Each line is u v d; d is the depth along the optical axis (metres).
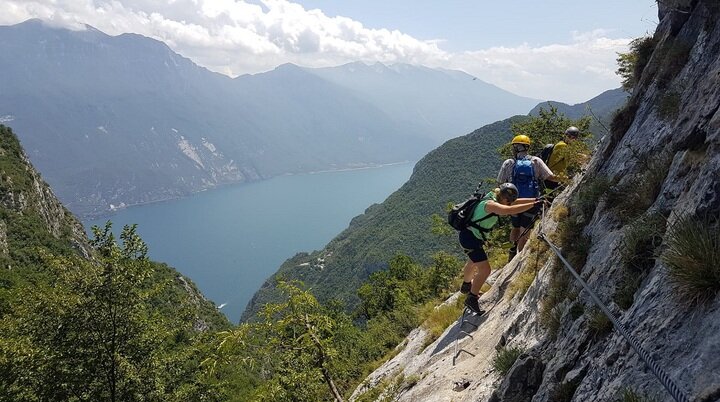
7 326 13.72
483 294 10.11
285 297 10.69
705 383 2.43
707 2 5.84
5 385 12.88
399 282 50.66
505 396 5.15
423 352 10.63
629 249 4.29
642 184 5.23
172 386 15.18
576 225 6.56
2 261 81.56
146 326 14.80
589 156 9.70
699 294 2.90
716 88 4.66
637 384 3.06
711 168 3.51
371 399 10.70
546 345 5.24
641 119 6.54
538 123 26.00
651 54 7.96
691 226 3.13
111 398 14.05
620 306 4.06
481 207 7.58
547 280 6.52
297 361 10.25
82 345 13.73
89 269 14.02
